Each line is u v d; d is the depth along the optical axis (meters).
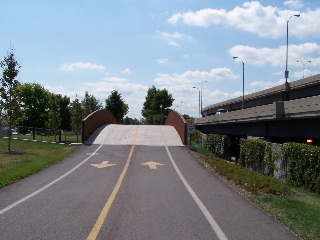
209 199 10.62
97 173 15.49
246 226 7.78
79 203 9.62
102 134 33.16
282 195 12.02
